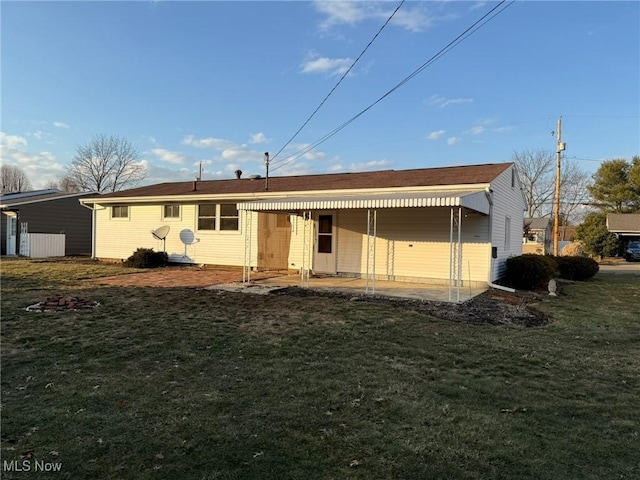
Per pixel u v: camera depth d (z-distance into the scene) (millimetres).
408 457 2982
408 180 13328
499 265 13109
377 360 5332
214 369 4887
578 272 16859
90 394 4055
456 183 11695
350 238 13883
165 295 9758
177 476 2678
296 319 7539
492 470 2834
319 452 3027
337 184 14281
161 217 17734
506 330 7199
